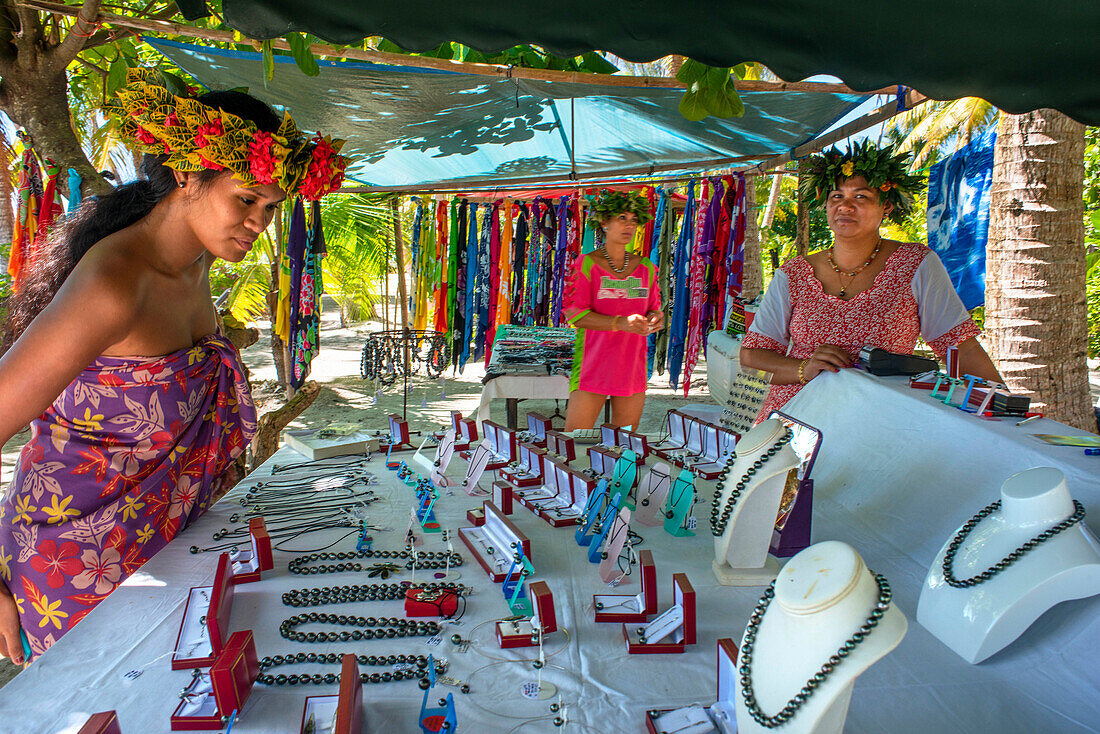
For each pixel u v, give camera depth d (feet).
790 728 2.79
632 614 4.34
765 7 4.55
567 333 19.07
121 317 4.86
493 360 16.34
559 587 4.77
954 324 7.44
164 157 5.07
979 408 5.82
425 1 4.37
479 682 3.72
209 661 3.85
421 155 16.96
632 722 3.40
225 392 6.05
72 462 5.26
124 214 5.23
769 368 8.03
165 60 12.06
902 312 7.64
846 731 3.26
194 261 5.69
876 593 2.89
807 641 2.86
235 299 20.77
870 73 4.83
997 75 4.88
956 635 3.87
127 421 5.32
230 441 6.21
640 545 5.50
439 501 6.47
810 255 8.15
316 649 4.06
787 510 5.12
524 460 7.11
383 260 24.62
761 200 46.44
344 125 13.82
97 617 4.42
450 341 21.38
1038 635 3.80
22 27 9.42
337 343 42.11
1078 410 12.95
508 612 4.45
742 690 3.06
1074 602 3.82
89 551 5.27
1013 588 3.70
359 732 3.27
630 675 3.78
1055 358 12.78
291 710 3.52
